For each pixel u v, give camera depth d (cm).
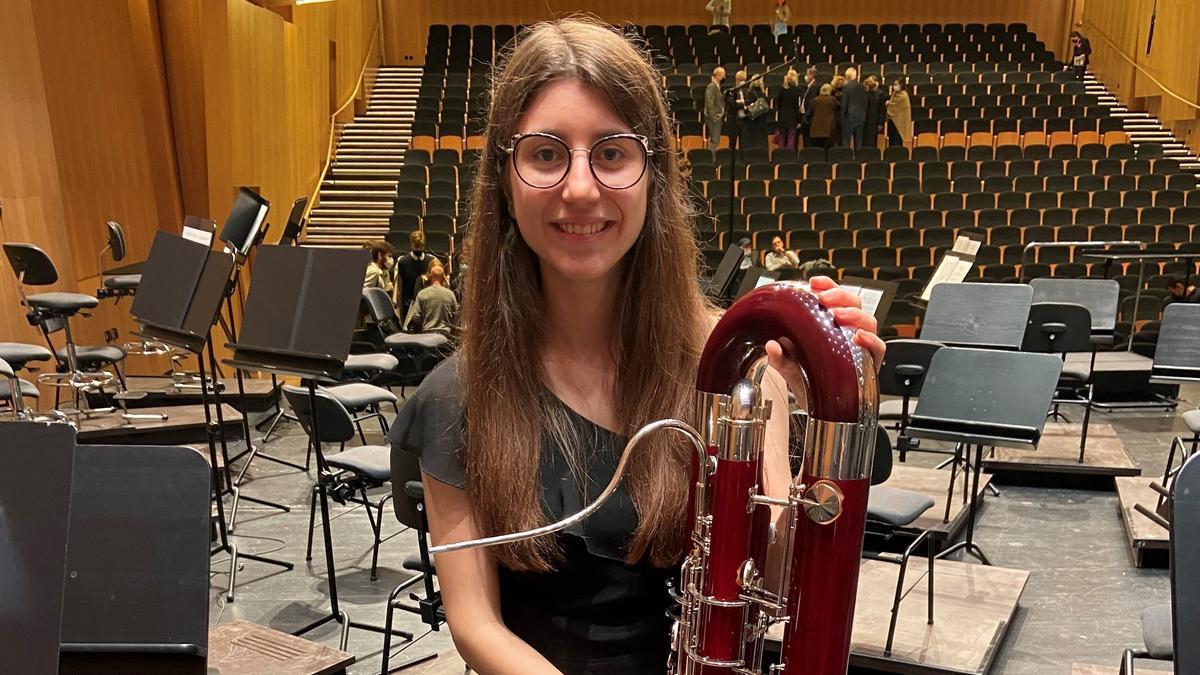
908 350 396
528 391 103
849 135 1141
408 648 334
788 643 82
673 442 102
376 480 365
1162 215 978
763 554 87
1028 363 334
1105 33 1480
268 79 952
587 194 94
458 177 1099
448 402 106
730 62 1427
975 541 421
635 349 104
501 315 104
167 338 391
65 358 524
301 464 546
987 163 1091
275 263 343
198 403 608
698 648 86
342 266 326
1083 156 1137
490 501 100
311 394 328
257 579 390
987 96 1273
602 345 107
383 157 1241
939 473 479
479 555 104
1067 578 383
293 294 334
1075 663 295
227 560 409
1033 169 1093
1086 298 564
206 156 878
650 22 1600
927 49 1472
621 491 101
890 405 493
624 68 97
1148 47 1332
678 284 105
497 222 105
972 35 1490
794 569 82
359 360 582
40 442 111
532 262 106
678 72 1361
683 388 104
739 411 84
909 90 1278
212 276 387
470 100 1291
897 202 1023
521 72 98
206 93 850
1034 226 981
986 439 329
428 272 780
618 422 104
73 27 723
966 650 299
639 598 104
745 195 1064
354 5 1345
